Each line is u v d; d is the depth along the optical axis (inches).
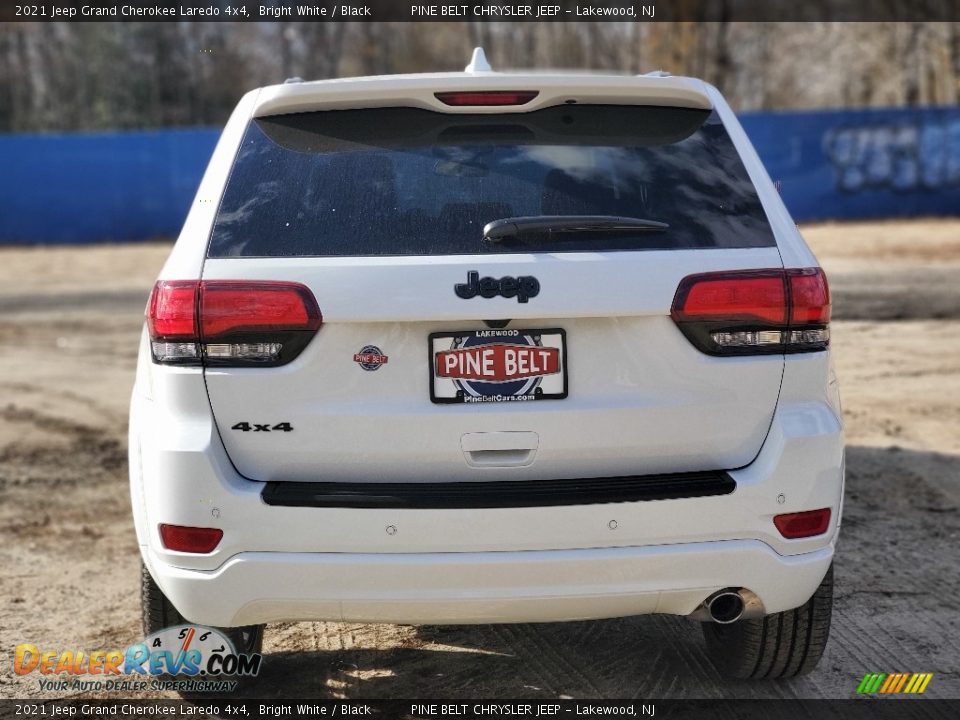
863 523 199.5
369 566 104.7
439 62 1870.1
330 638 152.4
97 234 992.2
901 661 141.3
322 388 106.0
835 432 111.4
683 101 119.6
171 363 107.8
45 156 983.0
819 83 1649.9
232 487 105.5
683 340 107.4
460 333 105.8
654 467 108.3
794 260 110.8
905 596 163.6
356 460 106.3
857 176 930.1
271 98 116.1
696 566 107.0
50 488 242.8
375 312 104.3
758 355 109.0
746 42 1699.1
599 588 106.5
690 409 107.8
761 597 110.6
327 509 104.3
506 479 106.7
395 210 110.0
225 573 106.3
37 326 528.4
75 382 381.4
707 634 141.3
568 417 106.2
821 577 113.6
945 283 539.5
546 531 104.7
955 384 322.7
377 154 114.2
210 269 107.7
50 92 1862.7
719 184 114.1
